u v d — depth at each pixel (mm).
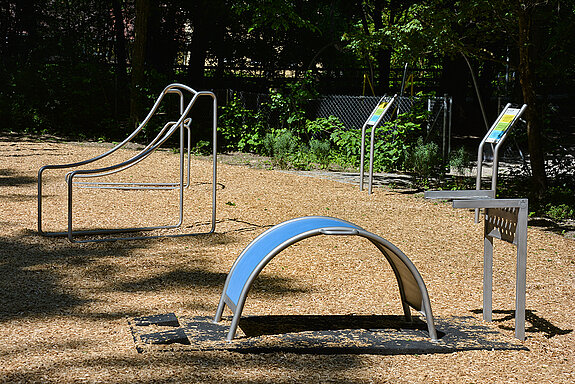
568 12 11695
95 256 5996
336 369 3469
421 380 3379
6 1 24531
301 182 11367
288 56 30516
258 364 3473
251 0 20672
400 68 28672
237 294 3871
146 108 17406
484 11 10430
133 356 3492
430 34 10766
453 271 5898
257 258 3832
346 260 6082
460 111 24297
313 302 4793
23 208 8086
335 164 14641
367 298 4941
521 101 13578
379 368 3523
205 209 8531
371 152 10367
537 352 3889
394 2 23938
